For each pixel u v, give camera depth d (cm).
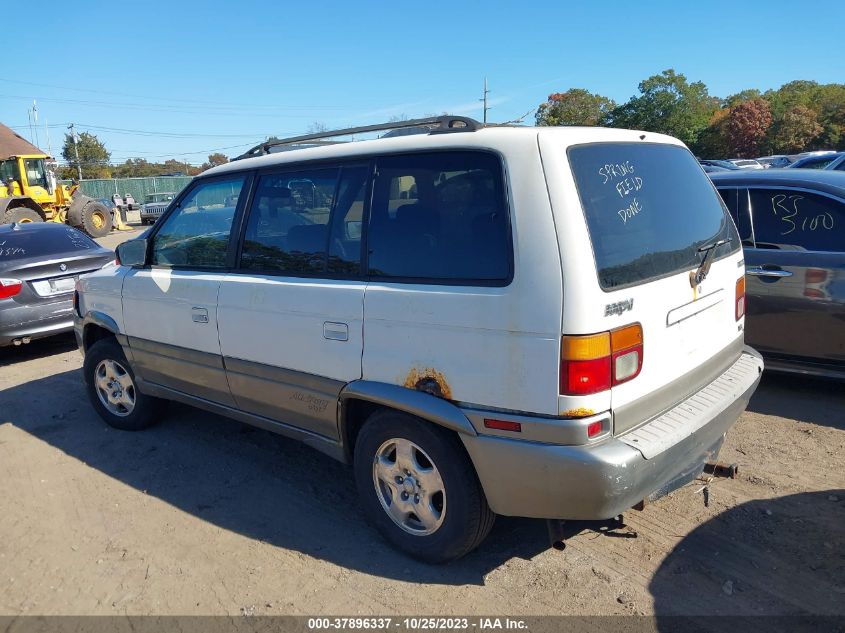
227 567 326
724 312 337
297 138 383
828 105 5134
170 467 443
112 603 304
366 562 324
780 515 341
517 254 261
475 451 276
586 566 309
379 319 302
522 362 259
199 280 398
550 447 257
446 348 280
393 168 310
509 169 269
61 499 407
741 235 498
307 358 338
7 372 713
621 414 264
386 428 311
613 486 254
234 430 502
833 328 457
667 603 281
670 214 307
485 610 284
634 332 265
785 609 274
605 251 260
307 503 387
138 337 455
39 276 723
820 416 461
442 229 288
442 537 303
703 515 345
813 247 466
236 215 386
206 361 403
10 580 326
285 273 353
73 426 528
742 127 5125
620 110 5588
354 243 321
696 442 287
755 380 344
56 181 2467
